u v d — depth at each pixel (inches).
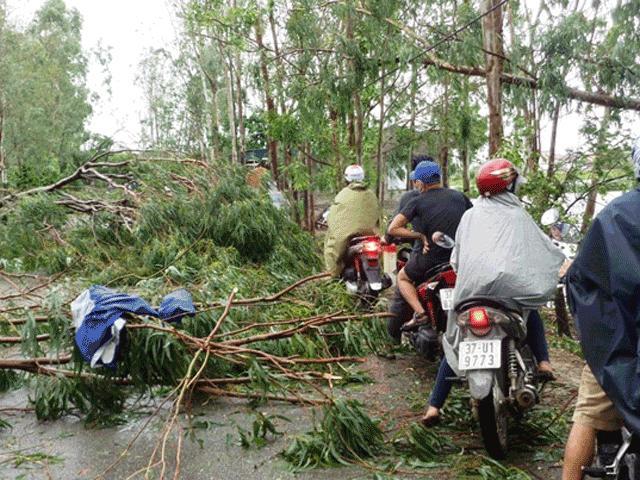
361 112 468.1
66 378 145.9
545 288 122.0
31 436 138.6
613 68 300.5
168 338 143.5
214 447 131.0
